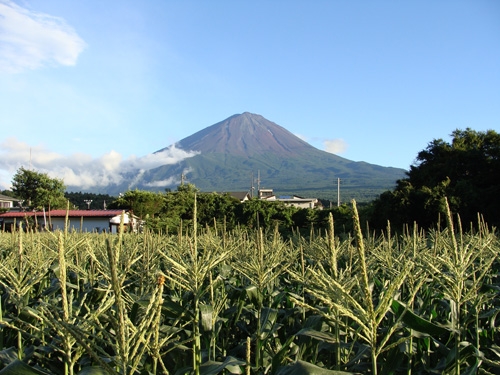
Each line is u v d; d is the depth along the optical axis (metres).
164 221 37.62
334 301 3.54
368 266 7.77
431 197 30.00
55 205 47.91
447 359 4.70
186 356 4.99
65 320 3.05
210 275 5.09
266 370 5.09
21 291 5.31
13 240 9.56
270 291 7.49
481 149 36.69
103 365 2.79
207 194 54.41
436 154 39.31
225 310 6.56
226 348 6.84
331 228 4.41
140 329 2.82
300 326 6.69
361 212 36.88
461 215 29.50
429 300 6.94
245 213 49.53
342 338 5.31
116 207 51.31
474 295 4.72
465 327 5.37
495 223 28.98
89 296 6.09
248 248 10.56
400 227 31.00
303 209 49.53
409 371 4.84
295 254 9.52
